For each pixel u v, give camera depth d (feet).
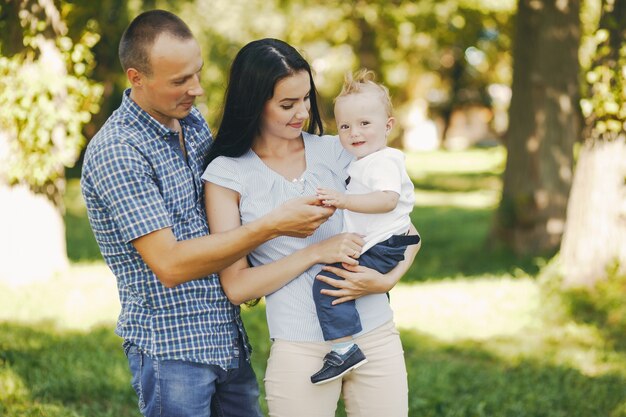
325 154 10.14
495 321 22.31
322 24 61.16
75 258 29.32
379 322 9.70
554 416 15.66
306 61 9.39
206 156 9.75
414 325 21.89
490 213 50.34
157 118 9.07
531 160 32.73
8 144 23.31
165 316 8.96
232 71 9.43
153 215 8.59
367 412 9.70
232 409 10.09
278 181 9.71
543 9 32.14
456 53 81.51
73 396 15.20
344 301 9.40
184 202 9.17
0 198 23.76
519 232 32.83
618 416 15.65
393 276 9.75
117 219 8.62
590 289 23.90
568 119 32.58
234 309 9.60
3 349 17.10
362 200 9.46
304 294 9.55
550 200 32.50
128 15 41.39
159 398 8.96
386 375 9.64
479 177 74.95
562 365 18.49
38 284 23.61
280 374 9.50
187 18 48.21
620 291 23.41
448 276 29.17
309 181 9.87
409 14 52.08
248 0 51.26
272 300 9.63
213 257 8.59
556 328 21.79
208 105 46.83
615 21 23.26
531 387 17.16
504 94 109.50
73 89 23.44
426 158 97.50
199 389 9.08
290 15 56.13
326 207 9.09
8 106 22.81
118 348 18.03
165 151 9.04
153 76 8.58
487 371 18.13
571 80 32.42
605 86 23.63
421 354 19.53
